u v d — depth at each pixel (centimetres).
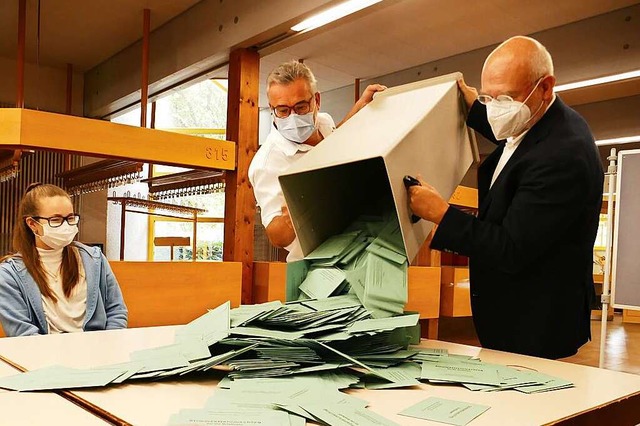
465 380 95
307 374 94
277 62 535
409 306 363
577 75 420
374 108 142
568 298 134
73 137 267
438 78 147
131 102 568
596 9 402
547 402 86
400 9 410
